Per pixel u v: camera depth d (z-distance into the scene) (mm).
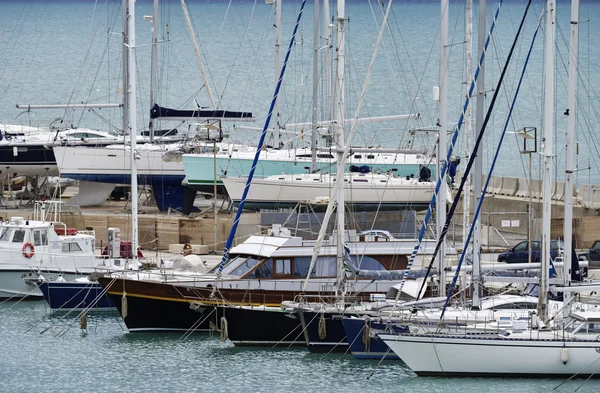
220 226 163250
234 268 124438
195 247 160500
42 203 147375
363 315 113375
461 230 168750
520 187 178625
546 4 110062
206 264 146625
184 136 193375
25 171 186250
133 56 145250
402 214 162500
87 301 136625
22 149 184750
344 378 108000
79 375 110375
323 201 148250
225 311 119312
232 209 174750
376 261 127875
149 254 158000
